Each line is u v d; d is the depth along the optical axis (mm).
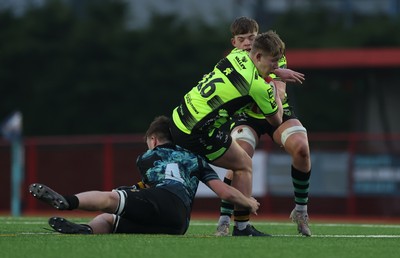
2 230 27562
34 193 23141
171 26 110375
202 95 25062
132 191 24578
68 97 105875
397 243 23594
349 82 72062
